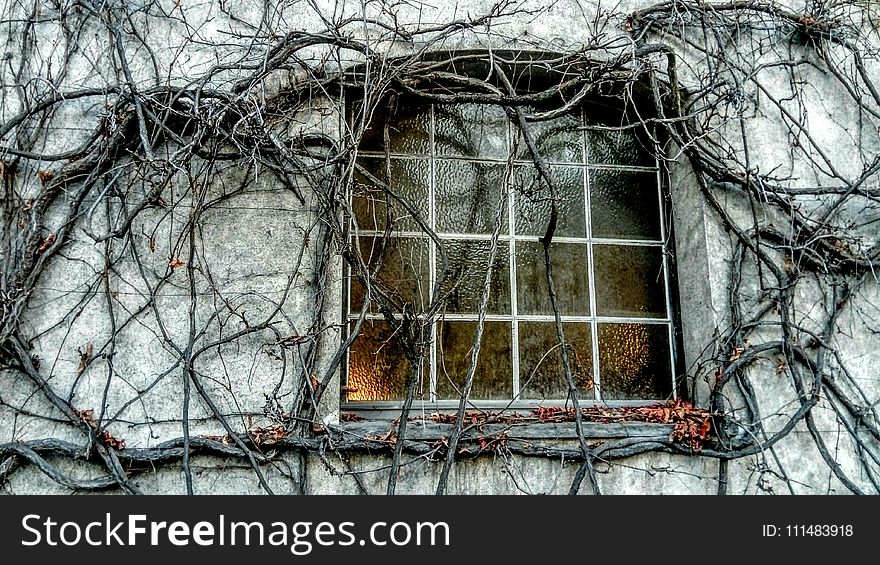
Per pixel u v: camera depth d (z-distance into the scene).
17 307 2.91
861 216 3.49
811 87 3.60
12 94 3.11
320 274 3.06
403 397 3.23
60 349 2.94
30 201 3.01
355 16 3.33
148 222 3.07
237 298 3.05
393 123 3.49
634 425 3.16
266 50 3.19
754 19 3.59
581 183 3.59
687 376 3.37
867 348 3.37
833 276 3.40
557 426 3.11
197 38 3.24
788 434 3.22
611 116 3.67
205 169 3.06
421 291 3.34
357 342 3.25
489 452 3.03
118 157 3.10
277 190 3.14
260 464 2.94
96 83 3.15
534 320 3.41
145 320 3.00
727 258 3.35
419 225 3.22
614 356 3.44
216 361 3.00
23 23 3.18
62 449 2.84
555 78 3.51
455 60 3.36
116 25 3.18
